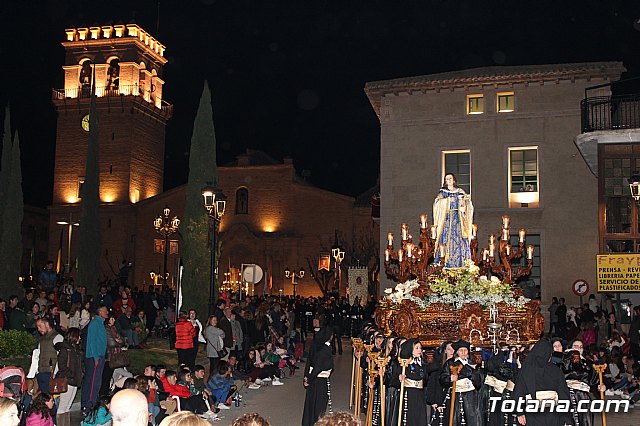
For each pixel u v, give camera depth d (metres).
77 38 65.19
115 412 5.04
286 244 63.50
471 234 18.55
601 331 23.19
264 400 17.62
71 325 19.59
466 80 31.94
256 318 23.89
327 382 13.43
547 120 31.39
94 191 37.44
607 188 25.48
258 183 65.25
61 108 64.38
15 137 32.31
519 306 16.30
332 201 63.56
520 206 31.44
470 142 32.19
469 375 11.83
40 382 13.09
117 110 63.59
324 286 61.31
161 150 68.81
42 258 79.19
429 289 16.97
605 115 28.36
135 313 25.41
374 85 33.25
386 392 12.83
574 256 30.50
